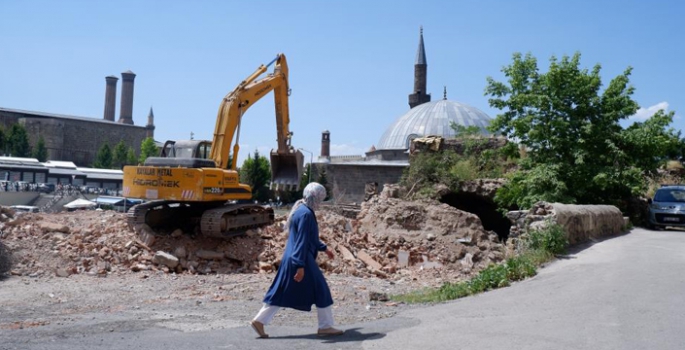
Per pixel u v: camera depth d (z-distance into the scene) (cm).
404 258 1755
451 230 1936
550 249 1293
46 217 1559
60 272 1206
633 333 546
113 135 12694
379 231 1939
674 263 1085
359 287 1155
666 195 2259
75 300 928
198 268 1366
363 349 521
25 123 11119
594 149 2508
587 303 711
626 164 2497
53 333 625
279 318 739
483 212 3434
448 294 933
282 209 6056
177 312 800
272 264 1412
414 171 2955
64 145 11725
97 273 1238
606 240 1638
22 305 876
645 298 726
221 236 1441
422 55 9994
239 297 973
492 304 770
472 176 2891
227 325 681
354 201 4491
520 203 2475
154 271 1295
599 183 2359
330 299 596
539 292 841
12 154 9938
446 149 3111
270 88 1858
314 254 597
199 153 1586
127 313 793
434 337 557
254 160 7581
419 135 6700
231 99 1664
